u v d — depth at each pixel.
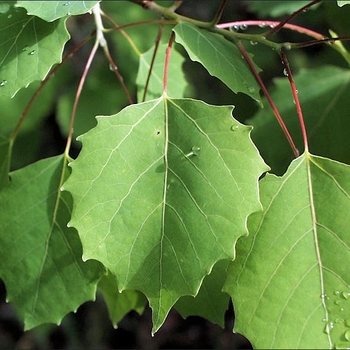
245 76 0.53
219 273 0.54
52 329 1.20
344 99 0.58
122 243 0.49
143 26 0.90
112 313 0.58
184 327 1.28
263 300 0.49
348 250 0.49
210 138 0.49
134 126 0.50
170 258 0.49
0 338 1.19
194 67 1.04
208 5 1.12
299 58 0.92
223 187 0.49
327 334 0.48
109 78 0.95
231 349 1.24
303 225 0.49
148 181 0.49
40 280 0.54
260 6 0.66
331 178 0.50
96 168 0.49
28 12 0.51
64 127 0.93
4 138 0.58
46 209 0.55
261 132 0.58
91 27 1.09
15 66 0.52
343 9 0.61
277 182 0.50
